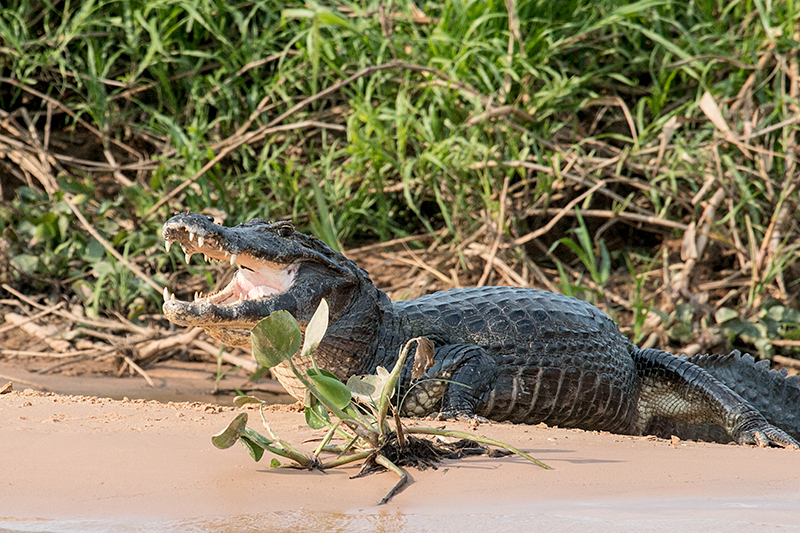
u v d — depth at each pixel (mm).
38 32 25828
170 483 7148
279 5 24125
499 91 22484
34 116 25609
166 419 10109
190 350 20203
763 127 22406
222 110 24531
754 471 8477
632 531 6043
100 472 7406
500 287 15172
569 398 13984
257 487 7098
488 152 21172
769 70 23328
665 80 23484
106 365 19203
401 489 7168
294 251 12094
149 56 23172
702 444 10953
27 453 7918
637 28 21484
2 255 21766
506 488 7293
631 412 15172
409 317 13625
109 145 25344
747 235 22734
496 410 13414
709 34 24141
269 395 17172
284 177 22312
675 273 22266
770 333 20641
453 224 22688
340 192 23141
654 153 22781
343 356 12766
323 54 22516
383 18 21094
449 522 6219
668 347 20719
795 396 16469
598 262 23812
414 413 13055
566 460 8500
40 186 24953
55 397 11891
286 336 7402
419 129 21672
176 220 11047
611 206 24391
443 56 22156
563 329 14070
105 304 21312
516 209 22797
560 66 23156
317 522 6168
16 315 20812
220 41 25078
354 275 12891
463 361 12992
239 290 12289
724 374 16062
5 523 6016
